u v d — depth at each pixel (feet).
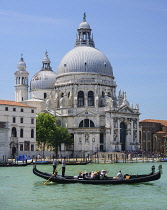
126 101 574.97
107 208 174.60
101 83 581.12
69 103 580.30
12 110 460.55
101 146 553.23
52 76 650.43
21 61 627.46
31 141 481.87
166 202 186.60
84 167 361.10
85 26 630.33
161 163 438.40
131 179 234.79
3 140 384.68
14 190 217.36
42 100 614.34
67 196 200.03
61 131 523.29
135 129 580.30
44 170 320.50
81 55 596.29
